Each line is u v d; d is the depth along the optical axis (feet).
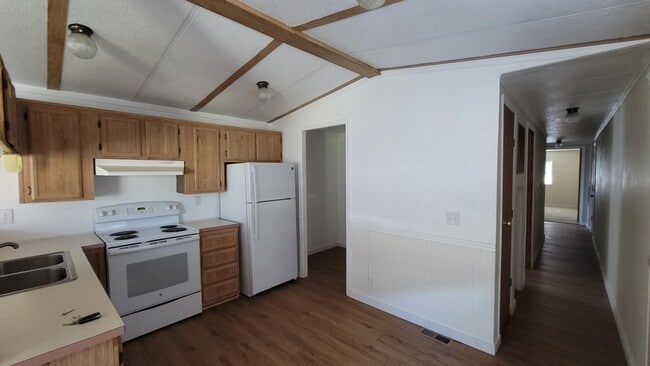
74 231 9.24
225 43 7.11
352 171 10.80
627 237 8.41
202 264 10.28
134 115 9.37
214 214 12.48
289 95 10.89
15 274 5.92
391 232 9.77
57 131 8.08
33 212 8.55
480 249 7.93
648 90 6.58
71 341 3.53
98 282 5.32
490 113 7.63
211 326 9.29
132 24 6.07
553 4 4.83
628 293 7.90
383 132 9.80
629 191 8.37
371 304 10.50
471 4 5.06
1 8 5.23
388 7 5.36
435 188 8.68
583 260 15.60
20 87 8.28
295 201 12.80
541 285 12.27
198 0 5.29
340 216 18.72
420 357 7.69
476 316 8.05
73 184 8.34
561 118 13.04
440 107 8.46
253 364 7.52
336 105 11.20
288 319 9.68
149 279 8.87
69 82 8.36
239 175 11.46
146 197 10.67
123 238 8.82
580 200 26.37
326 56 7.75
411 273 9.34
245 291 11.46
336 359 7.66
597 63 6.71
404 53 7.68
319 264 15.19
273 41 7.14
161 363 7.57
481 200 7.86
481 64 7.68
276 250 12.00
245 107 11.76
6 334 3.64
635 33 5.59
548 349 7.95
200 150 10.97
